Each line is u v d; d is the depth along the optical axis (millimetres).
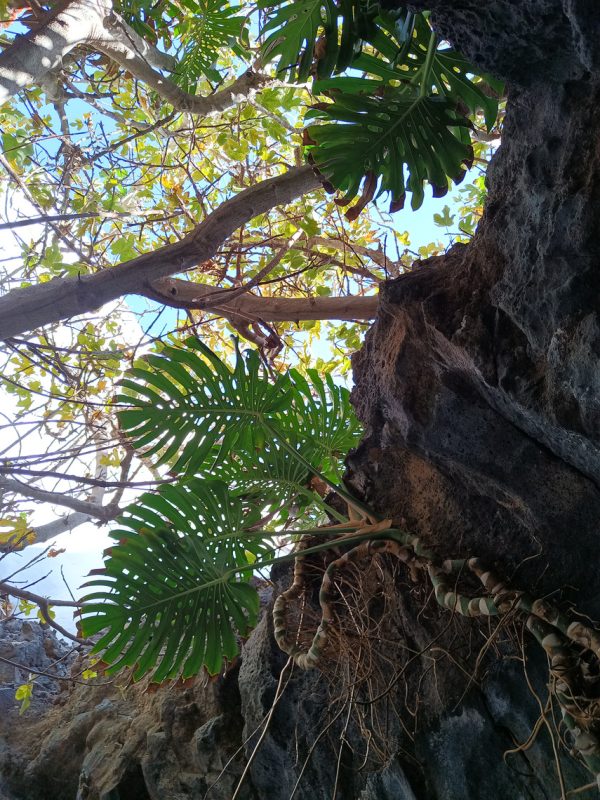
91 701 3252
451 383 1635
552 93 1312
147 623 2074
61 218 2373
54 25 1988
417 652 1985
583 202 1227
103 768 2697
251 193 2266
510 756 1743
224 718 2488
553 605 1637
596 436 1285
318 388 2385
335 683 2111
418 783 1904
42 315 2111
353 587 2061
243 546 2289
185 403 2129
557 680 1513
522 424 1561
